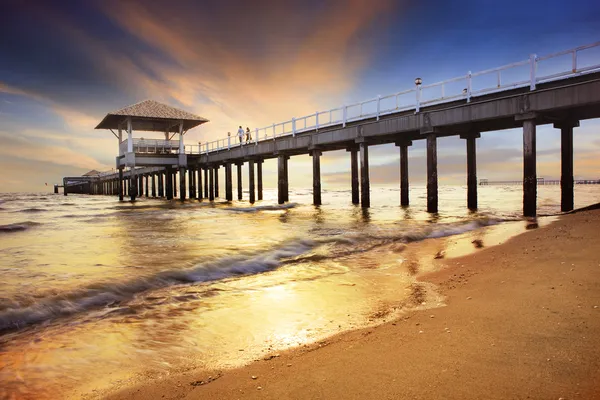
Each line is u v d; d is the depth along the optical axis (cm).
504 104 1522
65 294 592
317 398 257
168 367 348
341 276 684
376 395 251
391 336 365
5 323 484
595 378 242
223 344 400
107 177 7669
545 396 227
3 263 833
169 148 4062
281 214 2162
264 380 299
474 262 694
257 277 716
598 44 1233
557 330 326
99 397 297
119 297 598
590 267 512
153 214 2330
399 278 648
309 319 463
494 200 3319
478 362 283
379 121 2070
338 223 1573
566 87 1341
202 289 636
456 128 1927
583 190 5747
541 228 965
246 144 3378
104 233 1388
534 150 1447
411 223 1480
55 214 2545
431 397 240
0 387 321
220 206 3238
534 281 491
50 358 378
